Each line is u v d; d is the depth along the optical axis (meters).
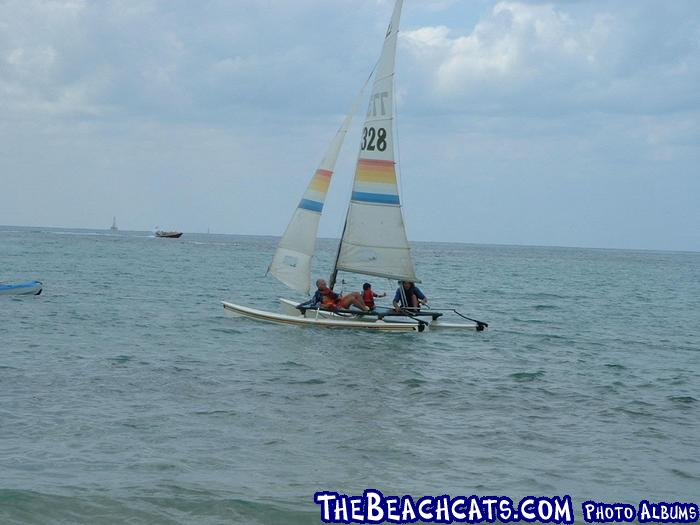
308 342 37.25
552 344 40.41
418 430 21.56
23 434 19.81
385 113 41.59
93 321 43.81
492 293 81.75
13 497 15.35
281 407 23.75
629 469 18.70
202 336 38.53
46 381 26.27
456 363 32.84
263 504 15.65
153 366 29.77
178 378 27.61
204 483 16.67
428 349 36.56
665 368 33.56
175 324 43.09
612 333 46.97
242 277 94.94
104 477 16.84
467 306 63.88
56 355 31.61
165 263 123.06
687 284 118.62
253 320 44.56
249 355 33.09
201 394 25.17
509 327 48.06
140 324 42.94
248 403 24.11
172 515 15.03
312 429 21.33
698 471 18.70
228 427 21.22
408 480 17.50
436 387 27.52
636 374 31.59
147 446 19.22
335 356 33.50
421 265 162.88
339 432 21.09
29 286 58.38
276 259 43.34
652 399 26.55
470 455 19.42
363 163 42.25
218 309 53.00
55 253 141.75
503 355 35.69
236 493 16.16
